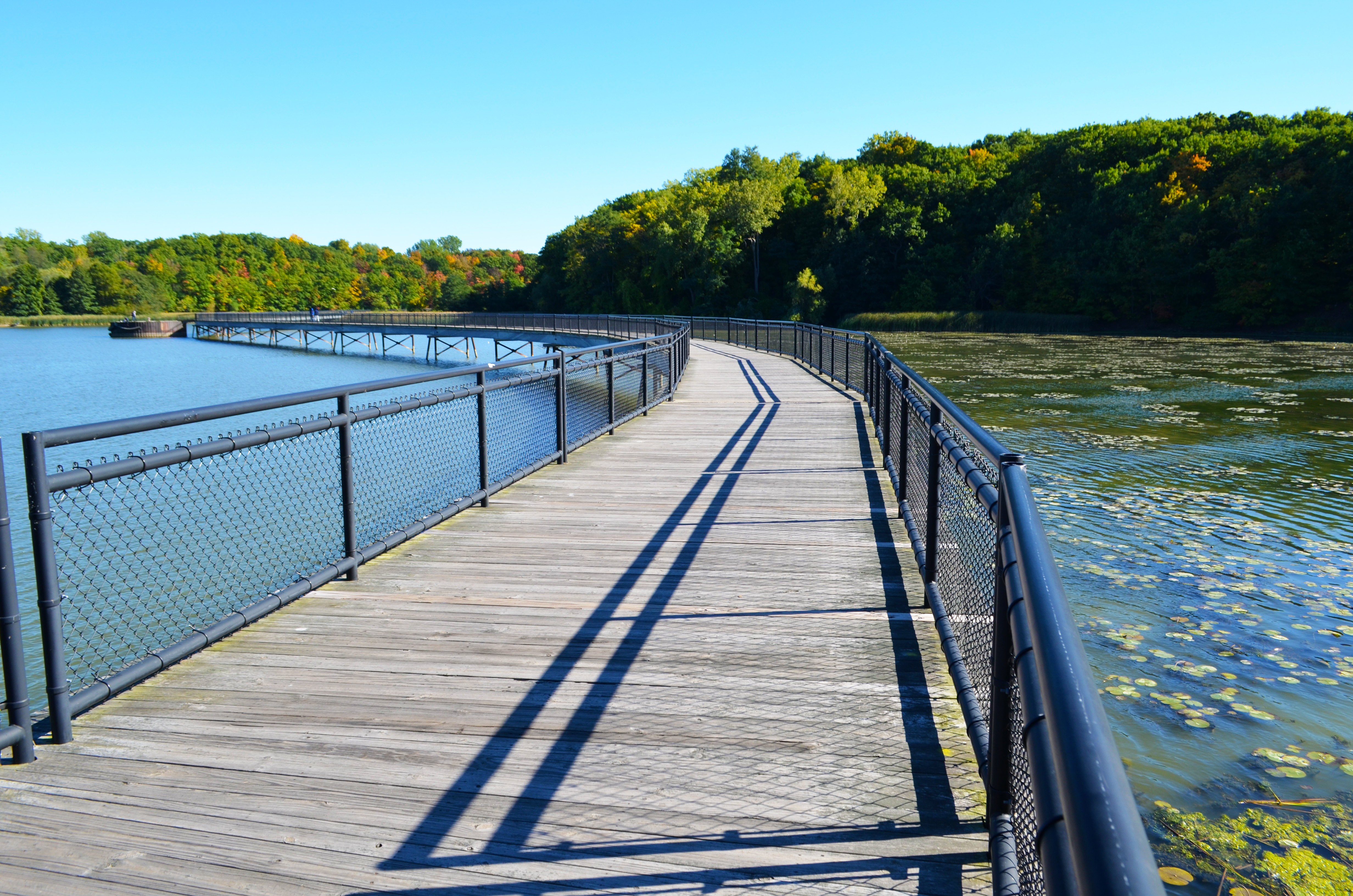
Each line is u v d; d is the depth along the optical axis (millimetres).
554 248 95188
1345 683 4863
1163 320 56906
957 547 3439
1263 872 3156
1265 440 13750
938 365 30156
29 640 7660
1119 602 6289
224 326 91250
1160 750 4133
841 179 72312
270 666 3514
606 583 4625
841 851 2240
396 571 4855
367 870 2178
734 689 3279
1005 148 90438
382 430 6230
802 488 7117
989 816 2145
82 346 80812
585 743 2857
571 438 9352
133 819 2416
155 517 8141
